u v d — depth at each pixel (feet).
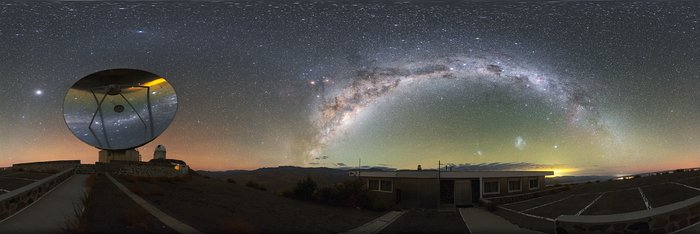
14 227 32.58
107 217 35.32
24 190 41.22
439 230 47.96
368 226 52.39
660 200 48.32
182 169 94.94
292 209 61.57
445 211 74.43
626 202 51.62
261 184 104.88
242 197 67.21
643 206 46.98
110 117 86.33
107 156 83.97
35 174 75.00
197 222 38.70
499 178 90.02
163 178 75.87
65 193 51.03
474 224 52.29
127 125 85.76
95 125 84.38
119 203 43.78
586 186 86.99
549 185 107.45
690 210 30.45
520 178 95.04
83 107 84.89
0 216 35.12
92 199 45.06
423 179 82.58
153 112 86.07
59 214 37.73
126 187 59.11
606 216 34.45
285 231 42.34
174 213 42.01
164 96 87.20
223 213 48.08
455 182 83.87
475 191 86.17
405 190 84.99
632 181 77.97
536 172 97.30
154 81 88.53
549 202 67.56
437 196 81.05
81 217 33.94
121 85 87.92
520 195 83.56
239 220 43.68
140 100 87.81
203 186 75.61
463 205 82.53
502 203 80.18
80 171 78.28
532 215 56.03
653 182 67.26
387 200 87.76
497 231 44.80
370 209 75.15
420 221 57.62
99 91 87.20
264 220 47.57
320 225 49.49
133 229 31.50
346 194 75.77
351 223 54.49
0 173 78.02
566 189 87.51
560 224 35.32
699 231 28.71
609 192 64.44
